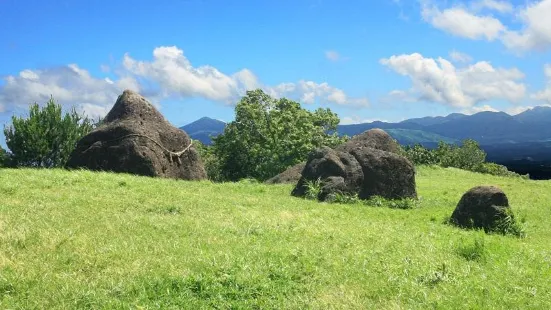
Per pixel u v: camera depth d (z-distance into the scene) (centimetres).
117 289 750
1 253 896
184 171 2686
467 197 1697
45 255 902
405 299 784
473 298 784
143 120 2612
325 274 866
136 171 2445
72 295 729
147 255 930
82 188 1616
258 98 4994
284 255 948
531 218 1919
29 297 723
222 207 1530
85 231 1083
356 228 1371
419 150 6041
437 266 950
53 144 3269
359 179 2272
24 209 1251
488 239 1370
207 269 842
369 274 889
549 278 929
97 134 2512
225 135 4938
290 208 1697
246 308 711
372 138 2583
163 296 736
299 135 4800
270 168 4634
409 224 1614
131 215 1277
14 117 3212
